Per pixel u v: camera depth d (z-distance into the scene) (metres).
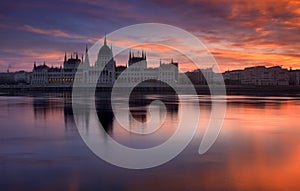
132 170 22.81
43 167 23.67
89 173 22.14
